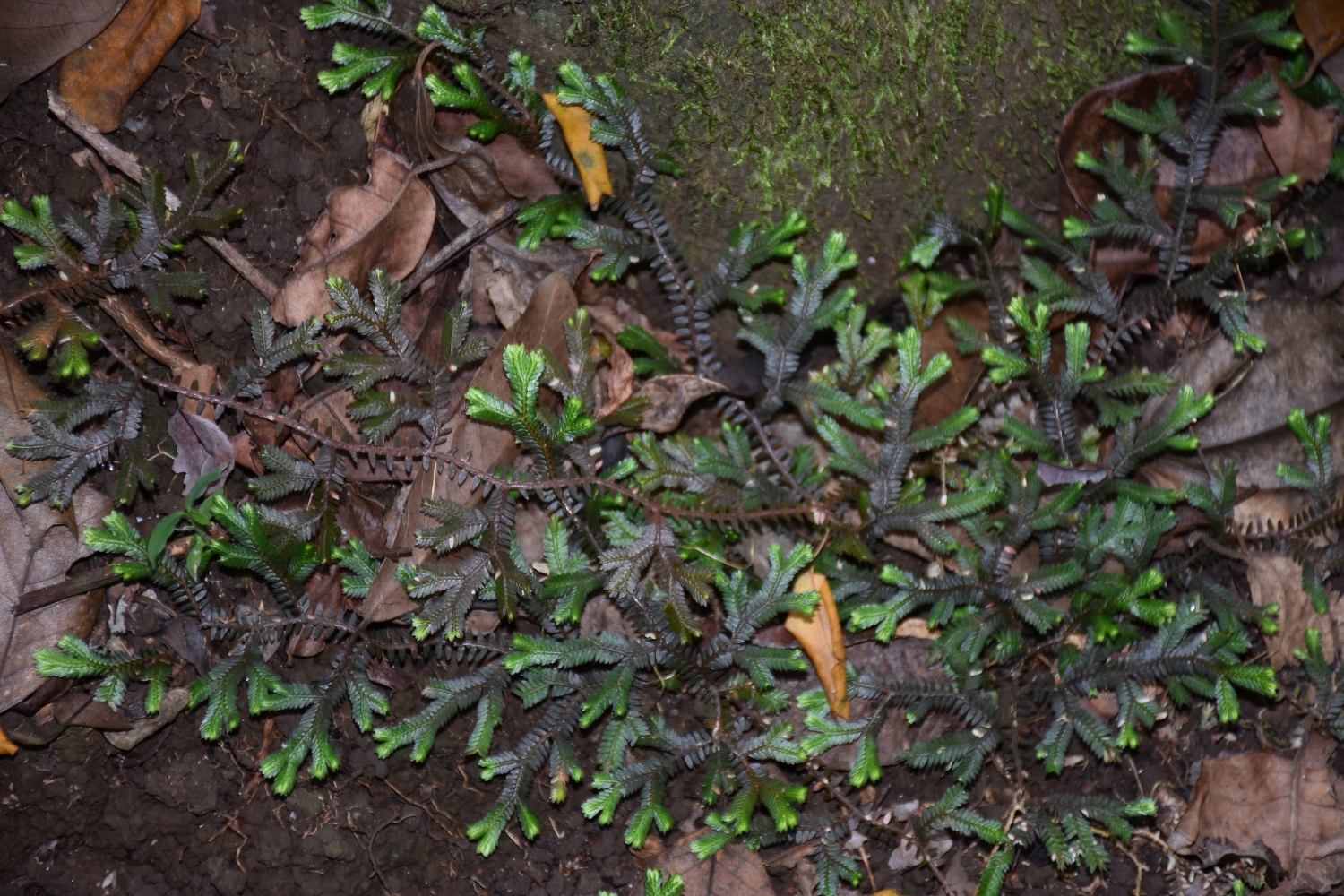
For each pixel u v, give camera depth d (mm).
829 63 2475
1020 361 2463
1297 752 2576
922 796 2576
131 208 2395
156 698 2223
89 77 2348
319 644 2418
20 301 2230
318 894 2420
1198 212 2645
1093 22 2533
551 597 2387
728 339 2875
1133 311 2686
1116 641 2480
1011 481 2445
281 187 2516
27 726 2256
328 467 2322
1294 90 2543
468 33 2422
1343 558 2482
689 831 2518
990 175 2666
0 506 2229
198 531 2305
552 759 2340
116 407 2311
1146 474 2654
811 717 2361
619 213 2604
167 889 2383
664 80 2500
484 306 2604
